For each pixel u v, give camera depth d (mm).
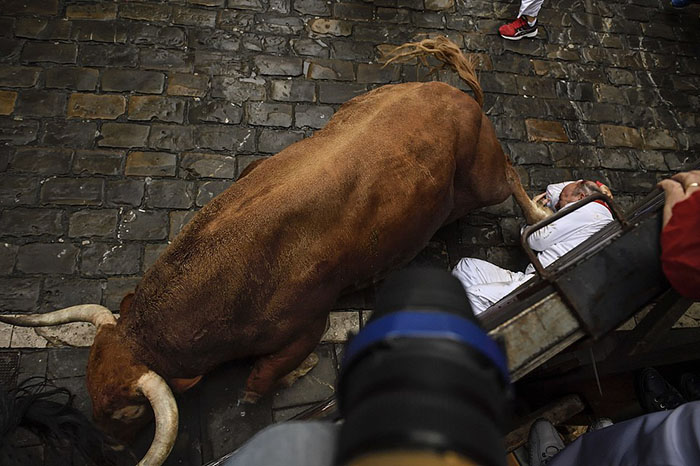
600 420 3176
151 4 5066
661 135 5359
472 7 5695
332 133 3318
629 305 1431
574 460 1856
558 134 5176
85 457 2088
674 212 1435
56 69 4656
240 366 3576
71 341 3648
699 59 5902
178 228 4188
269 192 2920
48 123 4422
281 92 4863
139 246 4070
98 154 4359
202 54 4922
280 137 4672
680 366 3668
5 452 1700
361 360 528
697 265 1350
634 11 6082
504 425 488
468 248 4430
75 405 3469
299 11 5293
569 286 1429
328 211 2951
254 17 5180
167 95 4688
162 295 2826
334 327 3916
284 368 3285
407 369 476
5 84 4523
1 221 3992
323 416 1744
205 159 4473
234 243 2789
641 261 1454
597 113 5363
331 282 3115
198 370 3076
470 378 478
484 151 3799
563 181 4949
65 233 4027
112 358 2881
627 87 5574
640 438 1636
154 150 4445
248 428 3494
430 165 3350
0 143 4277
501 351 568
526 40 5629
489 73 5383
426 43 3926
